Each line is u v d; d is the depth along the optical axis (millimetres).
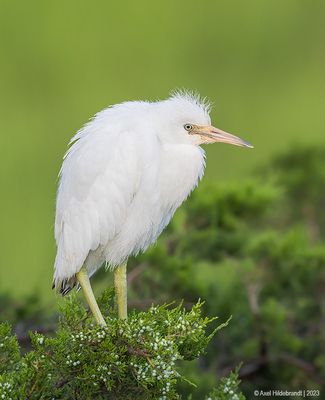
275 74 29984
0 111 27844
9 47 30297
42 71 29859
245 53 30688
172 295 11875
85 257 9852
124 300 9891
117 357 7453
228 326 12352
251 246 12742
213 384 10727
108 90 29344
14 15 30953
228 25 31203
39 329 11070
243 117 27938
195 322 7617
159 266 11938
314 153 15789
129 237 9977
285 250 12625
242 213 13086
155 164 9812
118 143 9742
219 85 29781
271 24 31141
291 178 15391
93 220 9766
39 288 12391
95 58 30422
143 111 10133
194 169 10250
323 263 12672
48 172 25156
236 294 12602
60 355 7551
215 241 12805
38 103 28531
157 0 31688
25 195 24297
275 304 12453
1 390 7375
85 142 9859
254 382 12359
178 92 10805
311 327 13016
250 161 20953
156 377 7445
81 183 9766
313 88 29688
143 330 7520
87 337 7566
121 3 31312
